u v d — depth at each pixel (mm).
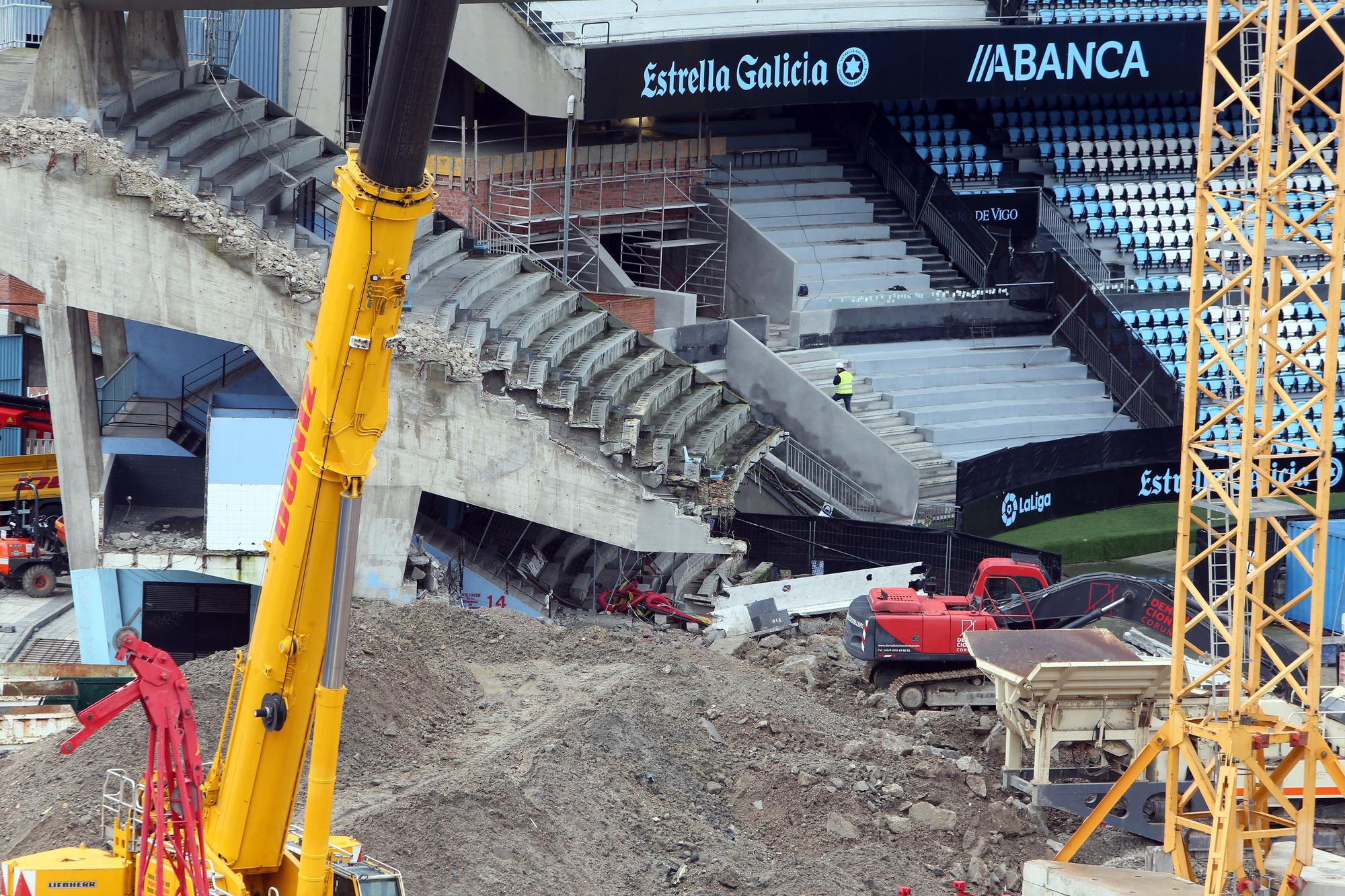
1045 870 79812
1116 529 151625
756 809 90812
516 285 143375
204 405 128500
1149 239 183875
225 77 150500
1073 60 171000
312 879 54250
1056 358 170750
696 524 123375
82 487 116812
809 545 133625
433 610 110438
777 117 188125
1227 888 84250
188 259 114125
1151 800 89938
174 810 57156
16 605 130625
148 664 54156
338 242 52094
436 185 157250
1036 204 175375
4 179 112500
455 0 47531
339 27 165750
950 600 110125
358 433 53312
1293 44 73875
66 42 117188
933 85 167375
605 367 139000
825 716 101938
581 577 130000
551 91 152250
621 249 171375
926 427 157000
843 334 165875
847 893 82562
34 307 166500
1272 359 75062
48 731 94375
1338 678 113125
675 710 98312
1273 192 75875
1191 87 174750
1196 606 112500
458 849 78500
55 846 73812
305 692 55938
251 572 115500
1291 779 90688
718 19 178500
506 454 118500
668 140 175000
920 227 180500
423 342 117812
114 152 114500
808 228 175750
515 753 88688
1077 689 89312
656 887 81438
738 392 156125
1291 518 138000
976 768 94875
